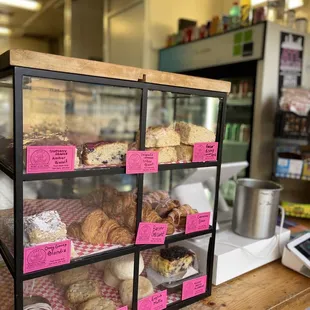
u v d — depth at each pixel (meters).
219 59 2.40
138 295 0.93
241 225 1.34
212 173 1.40
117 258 0.98
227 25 2.34
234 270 1.20
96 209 1.03
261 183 1.48
